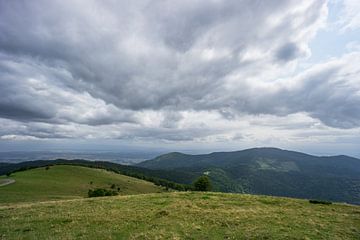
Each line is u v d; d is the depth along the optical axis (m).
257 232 20.11
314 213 29.48
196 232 19.98
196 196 40.38
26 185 94.31
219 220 23.88
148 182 178.75
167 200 35.75
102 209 28.98
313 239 18.98
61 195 80.81
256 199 38.66
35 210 29.05
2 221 23.34
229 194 44.12
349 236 20.48
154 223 22.44
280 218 25.66
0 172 192.75
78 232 19.42
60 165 163.38
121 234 19.12
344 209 33.62
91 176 144.50
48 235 18.67
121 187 131.12
